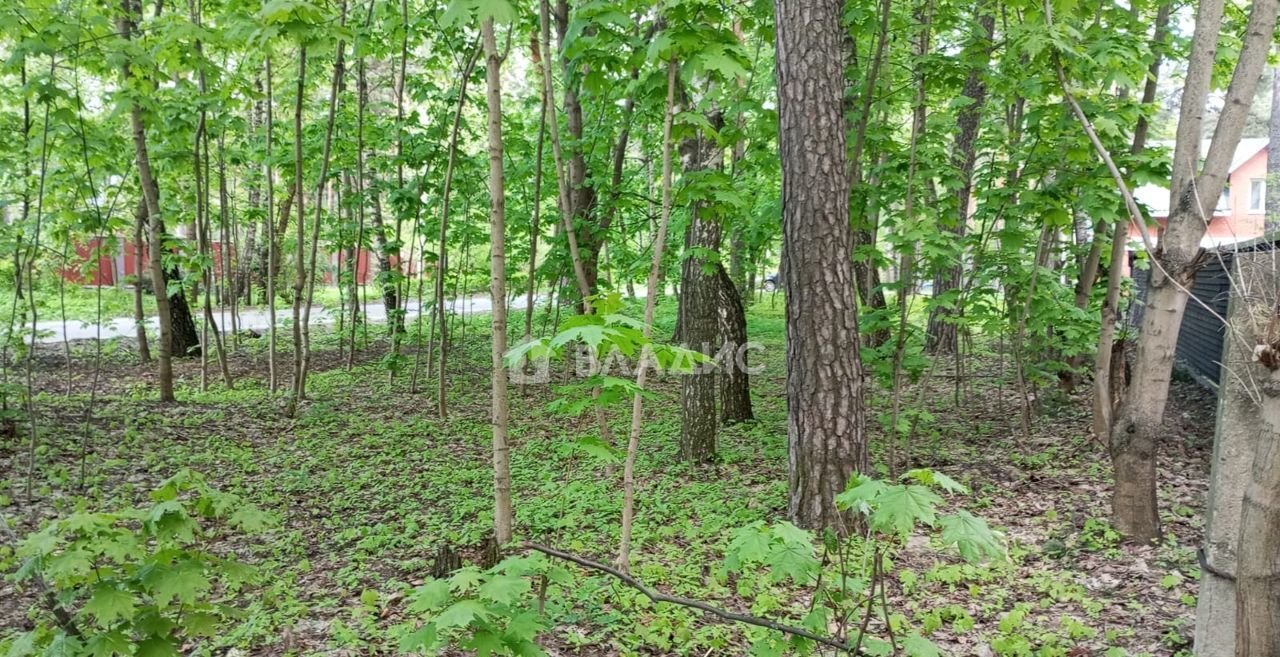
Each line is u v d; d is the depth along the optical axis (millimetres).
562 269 9930
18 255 7379
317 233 9273
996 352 13672
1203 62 4320
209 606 2299
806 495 5086
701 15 3773
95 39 6004
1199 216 4410
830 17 4914
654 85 4254
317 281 21109
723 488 6445
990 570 4570
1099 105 5883
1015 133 7031
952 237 6016
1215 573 2998
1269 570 2311
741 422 8906
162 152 9234
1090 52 5453
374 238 14828
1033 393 9609
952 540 1887
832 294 4992
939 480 2061
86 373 11258
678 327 9492
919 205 6516
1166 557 4602
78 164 7590
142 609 2162
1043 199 6277
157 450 7336
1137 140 6352
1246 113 4184
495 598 2043
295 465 7133
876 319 6652
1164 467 6434
